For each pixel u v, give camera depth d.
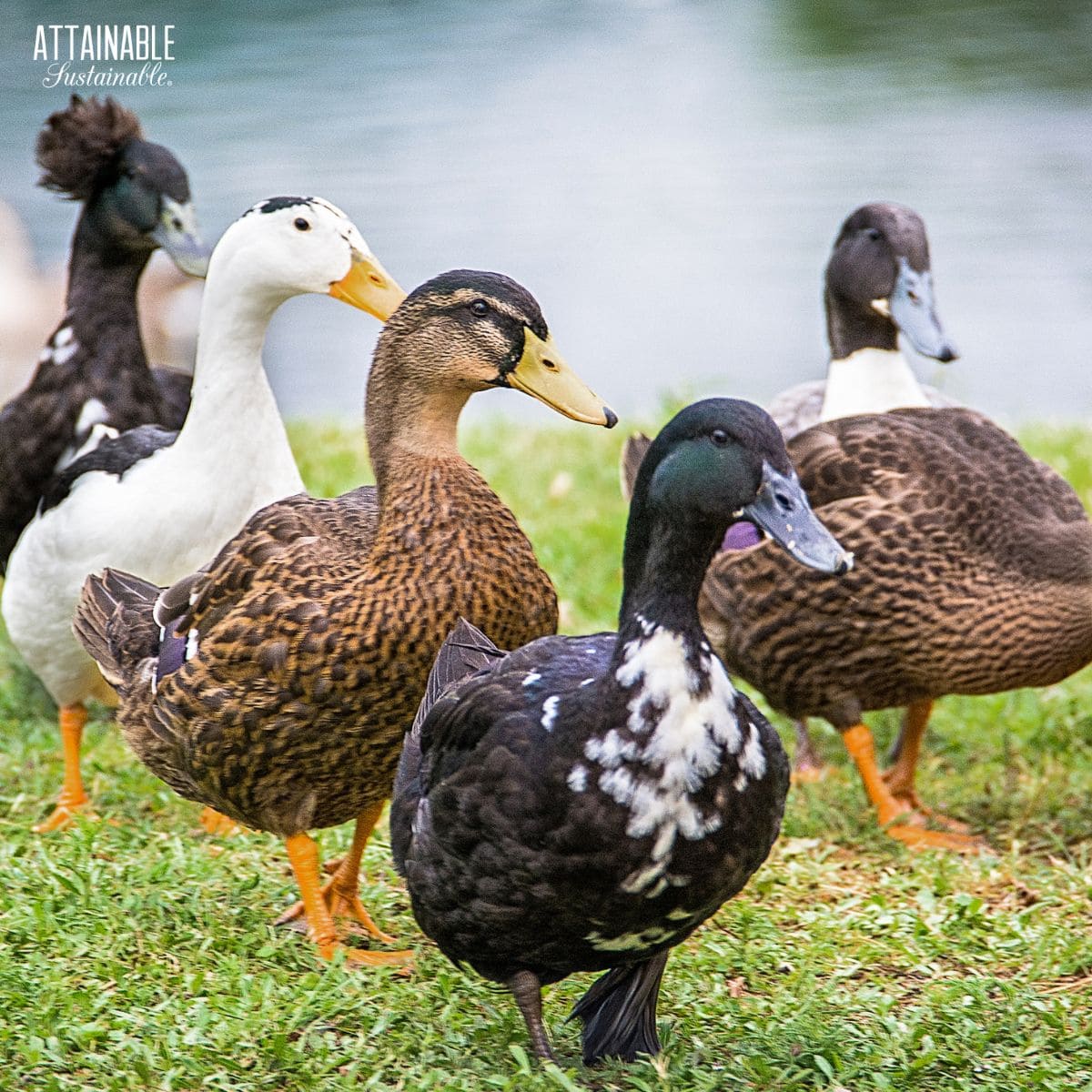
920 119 30.47
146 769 8.45
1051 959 6.49
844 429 8.38
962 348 20.38
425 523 6.20
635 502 5.02
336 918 6.80
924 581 7.84
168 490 7.60
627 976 5.53
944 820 8.35
